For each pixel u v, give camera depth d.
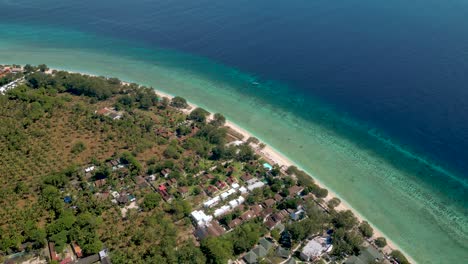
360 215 168.25
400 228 162.50
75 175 172.12
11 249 132.75
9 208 149.50
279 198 166.00
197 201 162.12
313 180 183.25
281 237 145.75
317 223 147.00
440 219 169.12
